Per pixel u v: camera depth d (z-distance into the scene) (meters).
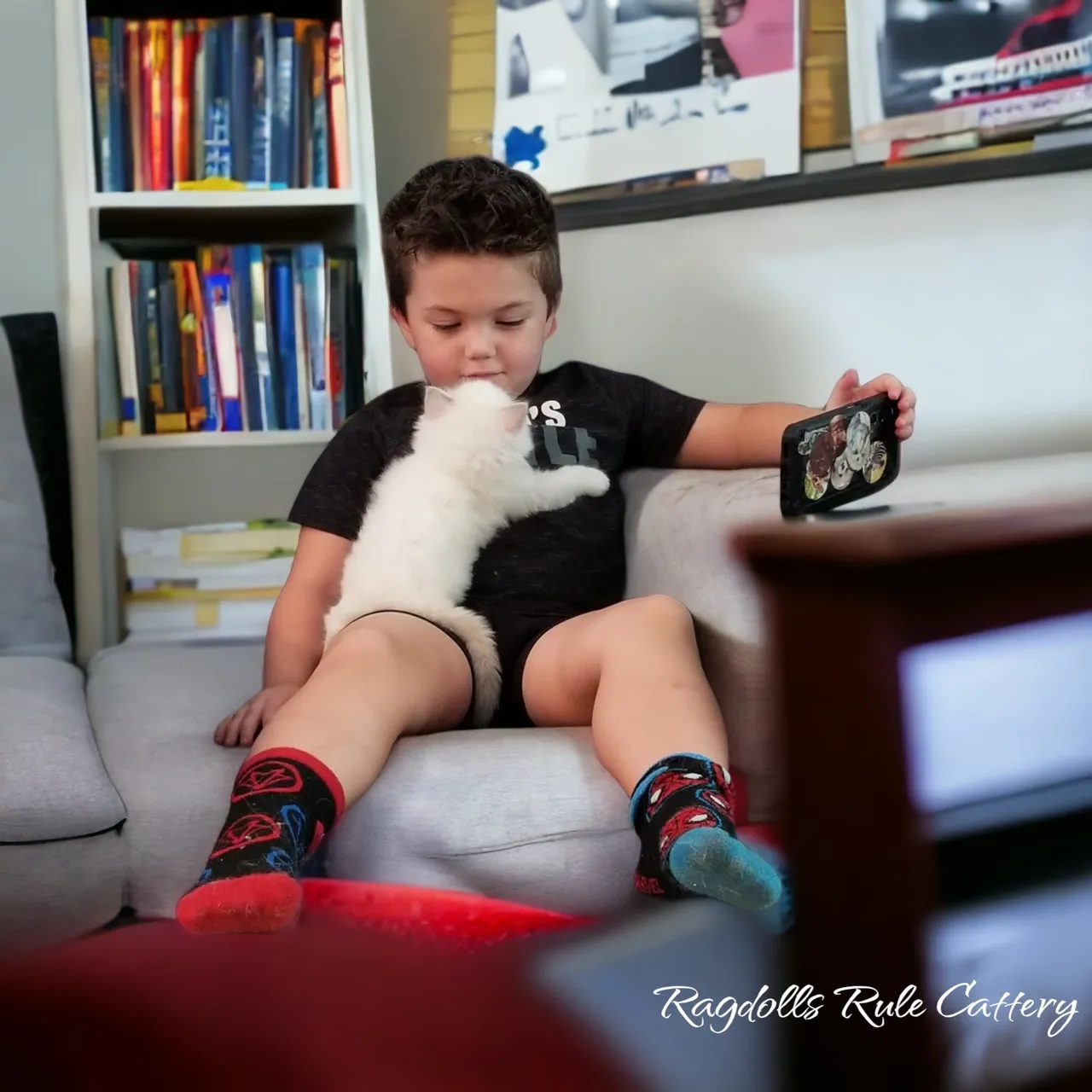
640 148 1.47
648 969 0.67
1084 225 1.28
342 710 0.86
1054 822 0.65
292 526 1.61
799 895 0.43
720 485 1.06
